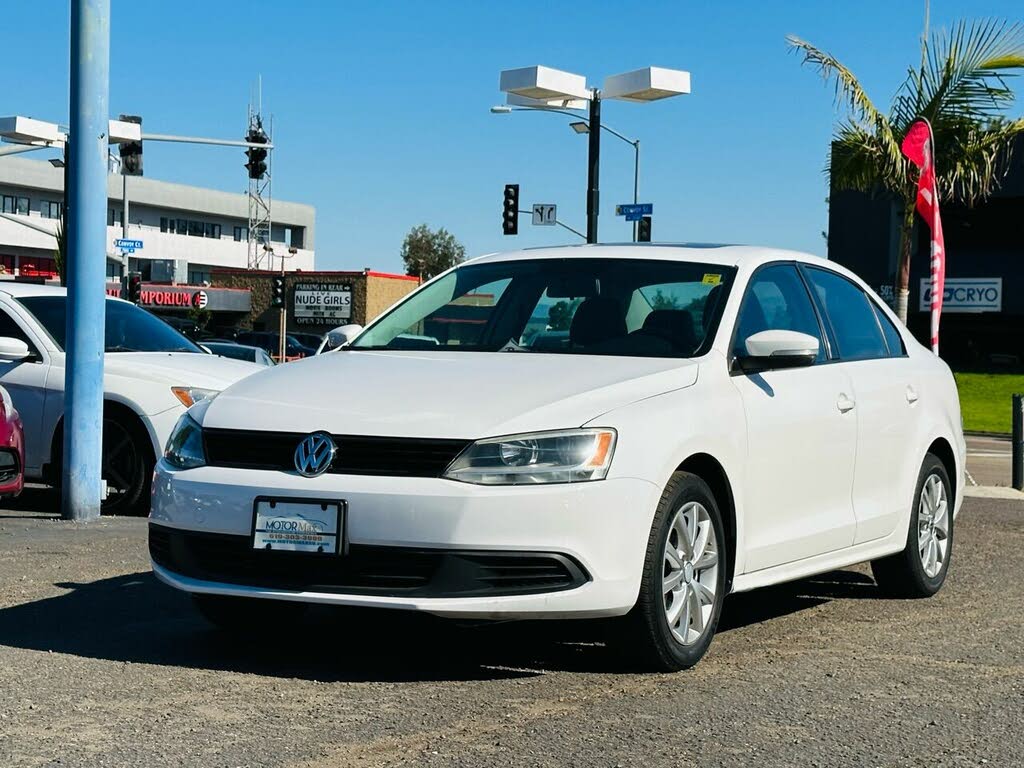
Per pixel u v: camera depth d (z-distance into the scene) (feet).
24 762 12.01
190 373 31.32
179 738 12.82
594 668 16.11
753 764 12.36
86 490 29.22
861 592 22.59
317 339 172.24
